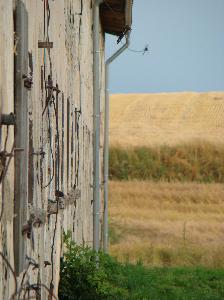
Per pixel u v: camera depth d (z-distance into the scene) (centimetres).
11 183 732
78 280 1532
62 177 1334
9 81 720
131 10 2636
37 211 925
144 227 4241
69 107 1495
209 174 8188
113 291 1856
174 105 11294
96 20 2303
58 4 1262
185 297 2286
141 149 8356
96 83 2280
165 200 5891
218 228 4325
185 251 3303
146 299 2092
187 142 8469
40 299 976
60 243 1349
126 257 3033
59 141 1265
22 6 775
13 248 752
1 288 677
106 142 3108
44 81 1036
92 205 2484
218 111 10881
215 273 2767
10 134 729
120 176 8125
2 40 680
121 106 11494
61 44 1318
